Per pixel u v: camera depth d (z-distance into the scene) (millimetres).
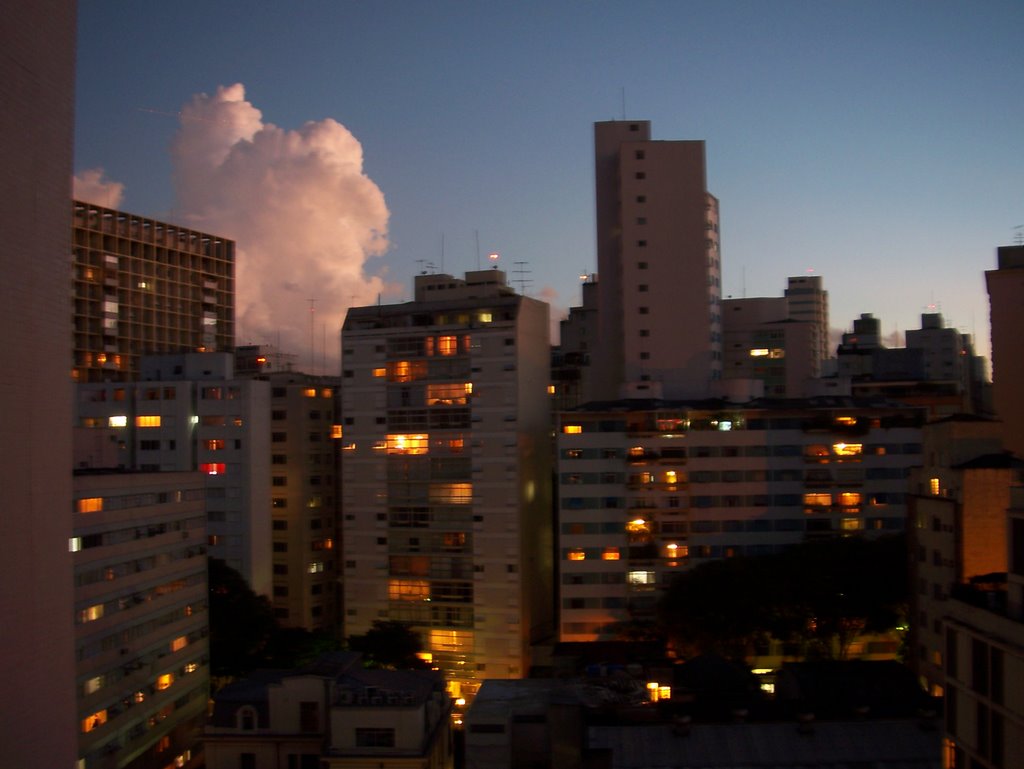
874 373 160375
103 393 114938
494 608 100375
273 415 117312
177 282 177125
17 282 25734
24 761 26219
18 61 25453
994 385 105188
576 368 155625
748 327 157750
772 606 82000
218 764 64438
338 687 62781
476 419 102312
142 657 72375
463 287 118000
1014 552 32375
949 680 35375
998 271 105188
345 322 108312
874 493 99875
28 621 26500
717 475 100000
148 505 74562
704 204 124500
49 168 27328
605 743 46688
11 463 25656
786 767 44656
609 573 99188
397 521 104438
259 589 112562
